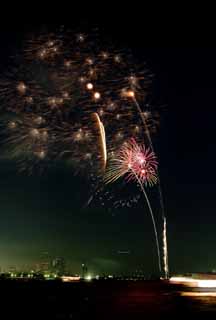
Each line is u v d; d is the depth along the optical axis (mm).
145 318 22250
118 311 23953
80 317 22844
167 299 27234
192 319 21844
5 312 24562
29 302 27266
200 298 27547
